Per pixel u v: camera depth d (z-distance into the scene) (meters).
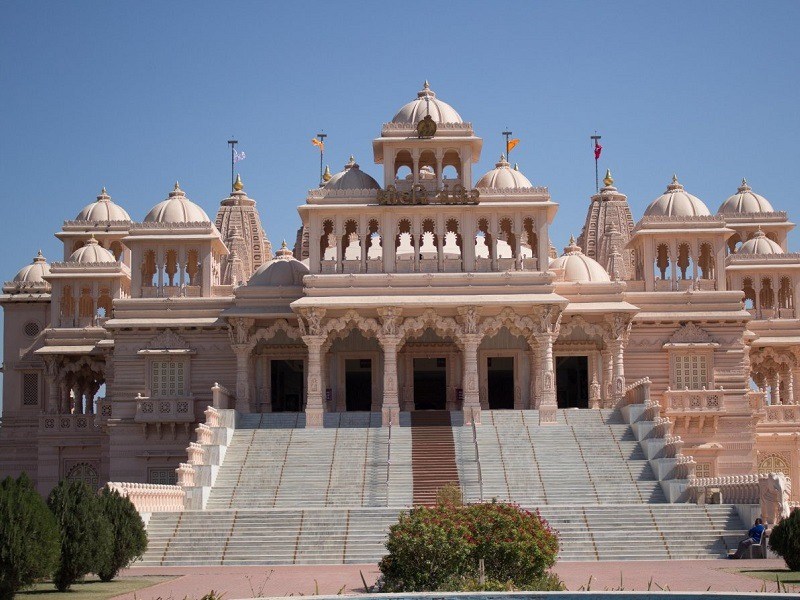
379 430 68.94
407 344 80.69
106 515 45.28
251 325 76.88
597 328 77.75
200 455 65.50
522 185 88.31
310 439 68.38
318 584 43.19
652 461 64.31
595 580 43.19
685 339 80.75
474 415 71.56
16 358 93.19
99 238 94.75
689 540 54.09
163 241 82.06
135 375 79.69
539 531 40.19
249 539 54.75
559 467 64.75
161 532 55.50
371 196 77.44
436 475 63.97
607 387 78.62
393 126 78.19
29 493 38.25
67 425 86.38
